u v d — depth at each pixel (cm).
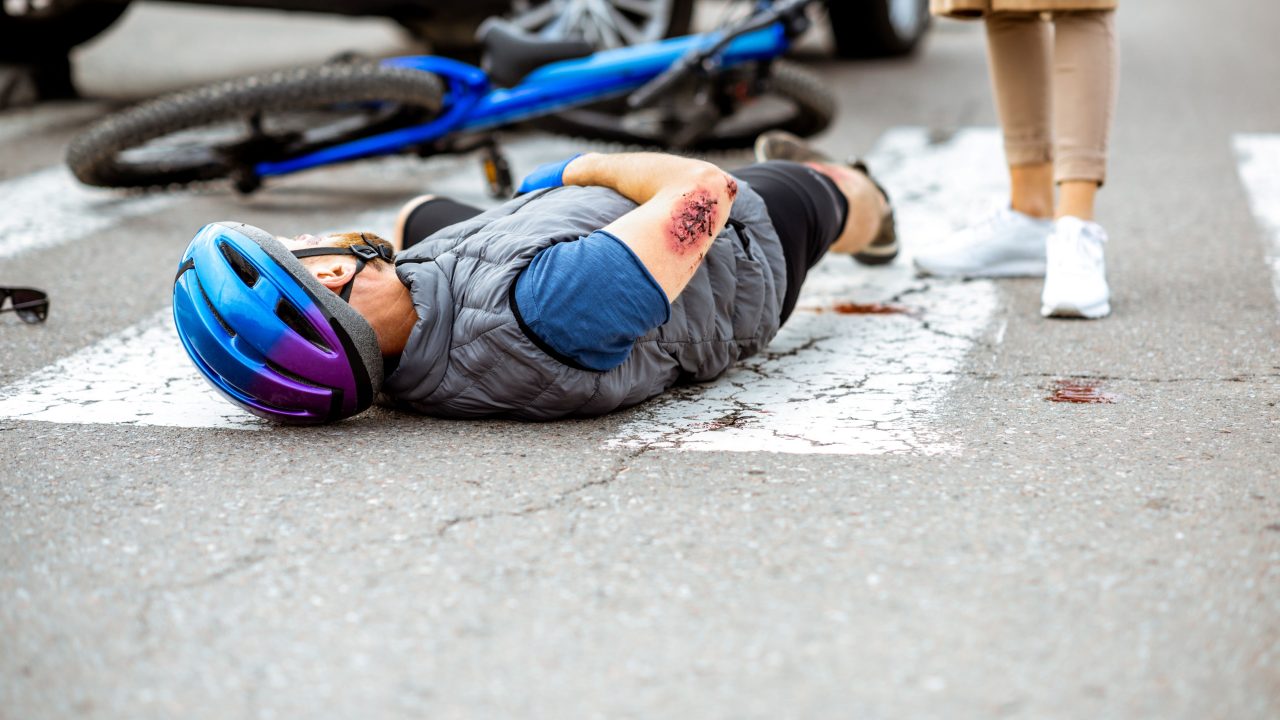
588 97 655
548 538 265
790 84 690
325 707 209
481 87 612
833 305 450
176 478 300
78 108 880
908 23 1109
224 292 304
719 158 723
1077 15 423
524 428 330
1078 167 427
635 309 306
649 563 253
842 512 274
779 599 239
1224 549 255
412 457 309
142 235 564
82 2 853
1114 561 251
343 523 273
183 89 947
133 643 229
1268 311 423
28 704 212
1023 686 212
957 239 481
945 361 384
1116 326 414
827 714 205
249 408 321
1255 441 312
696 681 214
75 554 262
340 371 309
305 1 826
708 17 1378
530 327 308
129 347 414
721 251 343
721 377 374
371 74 573
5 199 633
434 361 321
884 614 233
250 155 605
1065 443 313
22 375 385
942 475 293
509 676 217
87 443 325
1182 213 575
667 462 304
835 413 339
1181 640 224
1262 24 1370
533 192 350
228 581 250
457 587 246
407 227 407
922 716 204
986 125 801
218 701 212
